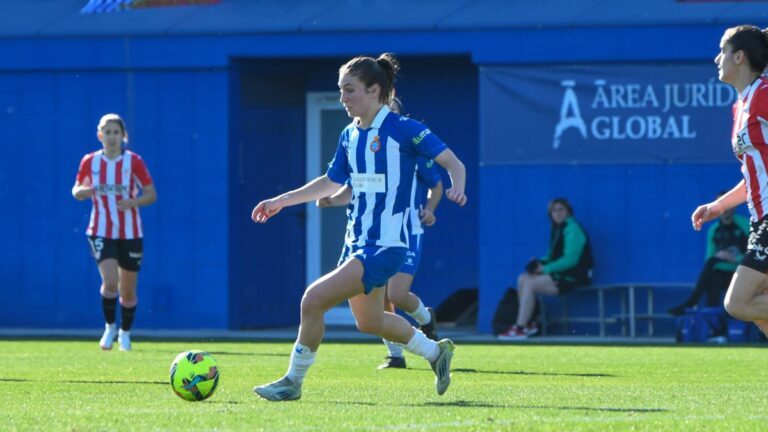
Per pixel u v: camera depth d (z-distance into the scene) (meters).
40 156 66.06
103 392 29.55
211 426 21.55
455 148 69.31
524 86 62.59
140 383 32.31
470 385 31.88
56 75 65.88
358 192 25.86
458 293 68.19
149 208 65.25
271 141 67.75
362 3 64.56
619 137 62.16
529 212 62.69
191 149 65.00
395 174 25.62
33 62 65.62
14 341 55.94
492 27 62.38
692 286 61.53
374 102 25.78
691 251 61.84
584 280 60.97
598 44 61.88
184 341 56.31
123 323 49.44
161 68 64.88
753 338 57.16
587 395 28.53
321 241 69.38
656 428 21.25
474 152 69.06
